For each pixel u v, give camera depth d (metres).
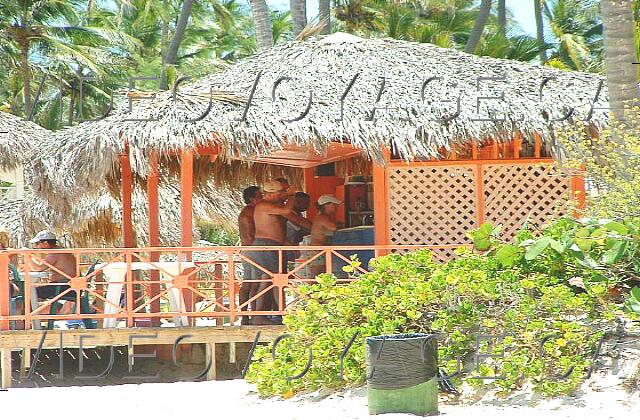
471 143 19.70
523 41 44.22
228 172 24.81
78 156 18.25
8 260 17.34
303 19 37.34
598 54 55.41
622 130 18.47
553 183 20.03
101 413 13.45
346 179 22.38
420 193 19.98
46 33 52.06
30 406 14.10
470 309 13.95
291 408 13.41
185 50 67.06
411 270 15.07
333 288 15.05
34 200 26.95
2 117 29.09
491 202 20.02
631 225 14.48
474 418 12.02
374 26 50.06
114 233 28.81
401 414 12.16
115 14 63.50
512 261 14.96
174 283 17.58
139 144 17.81
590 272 14.52
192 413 13.30
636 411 11.94
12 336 17.08
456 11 51.22
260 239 18.78
